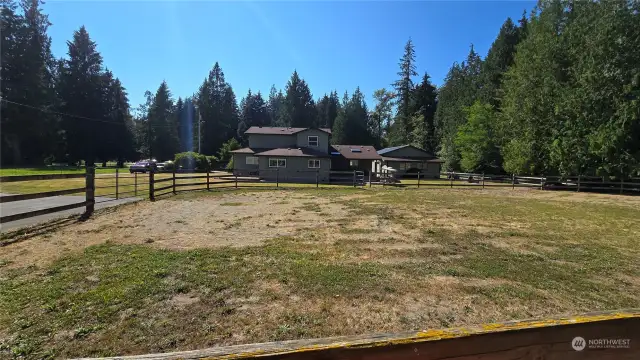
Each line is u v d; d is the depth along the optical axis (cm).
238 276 386
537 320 109
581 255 511
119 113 4512
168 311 296
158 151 5097
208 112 5472
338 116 5278
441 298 340
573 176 1852
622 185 1647
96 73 4253
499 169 2916
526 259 486
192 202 1066
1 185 1514
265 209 939
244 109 6544
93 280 360
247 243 546
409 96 4897
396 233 645
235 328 270
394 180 2244
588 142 1728
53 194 637
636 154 1589
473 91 3619
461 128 3175
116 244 518
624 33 1648
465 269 434
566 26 2075
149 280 363
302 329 271
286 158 2588
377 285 370
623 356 111
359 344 94
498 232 671
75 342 243
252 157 2866
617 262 478
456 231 674
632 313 117
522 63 2317
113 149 4306
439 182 2361
